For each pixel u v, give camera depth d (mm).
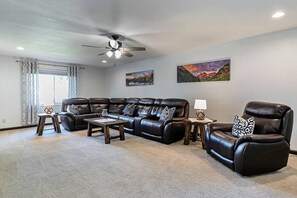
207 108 4672
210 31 3465
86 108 6336
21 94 5852
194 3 2389
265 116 3008
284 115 2762
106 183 2342
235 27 3264
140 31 3424
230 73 4215
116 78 7617
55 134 5016
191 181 2391
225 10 2594
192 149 3729
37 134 5000
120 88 7441
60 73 6793
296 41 3305
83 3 2367
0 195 2068
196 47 4684
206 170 2721
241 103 4055
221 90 4387
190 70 4992
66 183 2342
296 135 3357
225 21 2988
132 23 3041
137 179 2447
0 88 5500
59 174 2594
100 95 8008
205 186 2268
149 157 3264
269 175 2574
